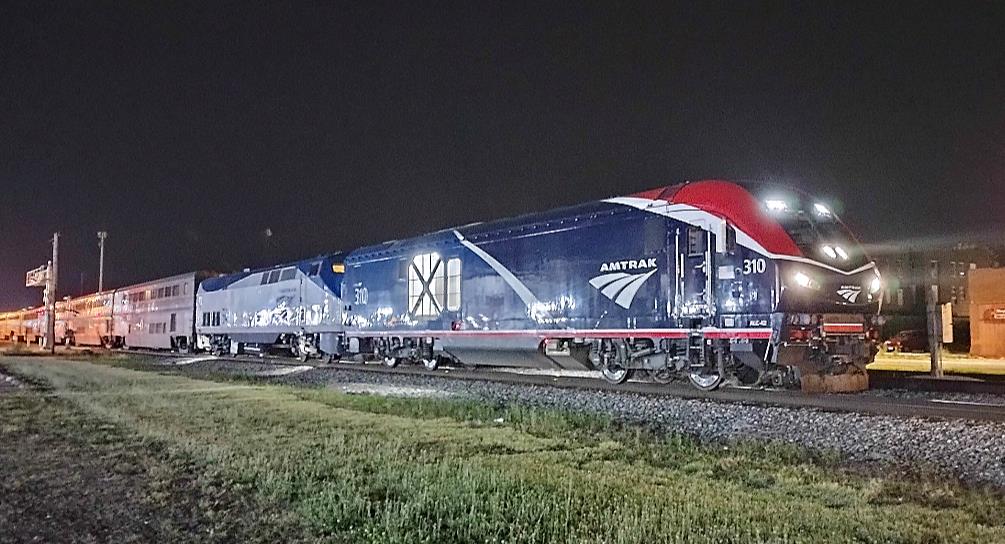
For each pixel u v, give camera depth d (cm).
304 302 3294
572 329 1978
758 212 1605
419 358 2644
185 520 780
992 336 3331
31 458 1089
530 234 2139
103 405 1680
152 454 1109
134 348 5678
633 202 1862
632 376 2050
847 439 1131
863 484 880
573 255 1995
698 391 1700
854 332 1616
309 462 1027
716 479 930
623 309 1848
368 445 1150
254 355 3962
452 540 709
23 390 2088
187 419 1440
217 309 4209
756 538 677
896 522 729
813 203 1673
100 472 997
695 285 1692
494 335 2236
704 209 1677
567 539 693
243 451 1109
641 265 1812
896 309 1817
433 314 2491
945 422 1194
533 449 1138
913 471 944
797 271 1551
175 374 2667
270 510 812
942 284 2247
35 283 5681
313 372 2572
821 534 697
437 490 861
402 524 750
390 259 2758
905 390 1717
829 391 1616
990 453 1004
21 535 737
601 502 816
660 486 886
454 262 2417
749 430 1230
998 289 3331
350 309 2972
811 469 953
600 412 1467
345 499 835
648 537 691
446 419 1430
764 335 1554
